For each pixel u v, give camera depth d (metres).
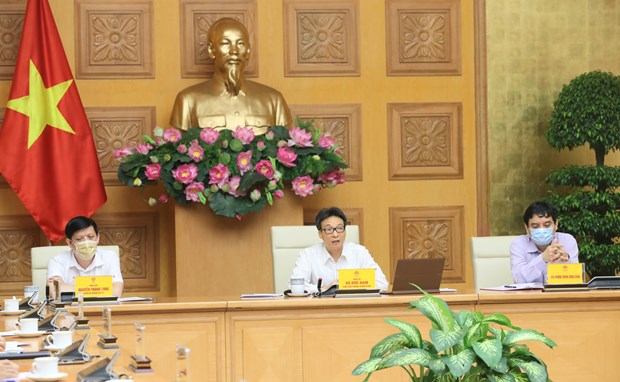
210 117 7.11
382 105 7.77
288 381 4.98
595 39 7.84
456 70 7.80
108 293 5.07
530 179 7.80
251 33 7.66
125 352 2.97
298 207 7.05
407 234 7.77
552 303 5.11
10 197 7.48
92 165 7.18
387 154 7.77
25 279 7.48
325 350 4.99
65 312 4.27
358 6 7.77
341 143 7.73
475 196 7.80
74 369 2.62
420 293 5.16
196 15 7.62
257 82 7.41
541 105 7.81
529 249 5.66
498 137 7.80
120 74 7.57
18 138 7.11
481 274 5.98
